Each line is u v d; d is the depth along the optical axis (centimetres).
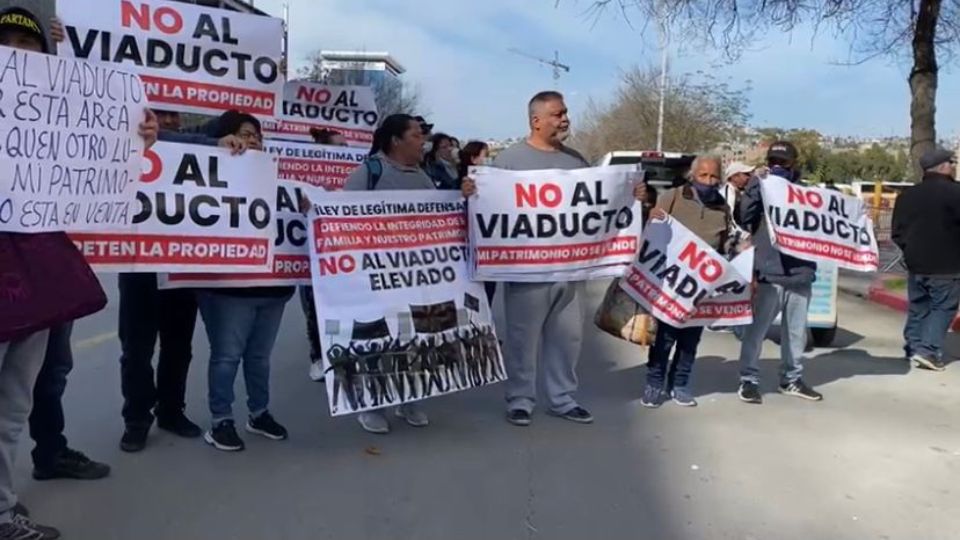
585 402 648
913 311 830
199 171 483
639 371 755
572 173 572
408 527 421
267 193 504
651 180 1459
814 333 913
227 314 510
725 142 4828
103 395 629
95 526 411
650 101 4962
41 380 447
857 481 498
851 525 438
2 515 381
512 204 568
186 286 488
